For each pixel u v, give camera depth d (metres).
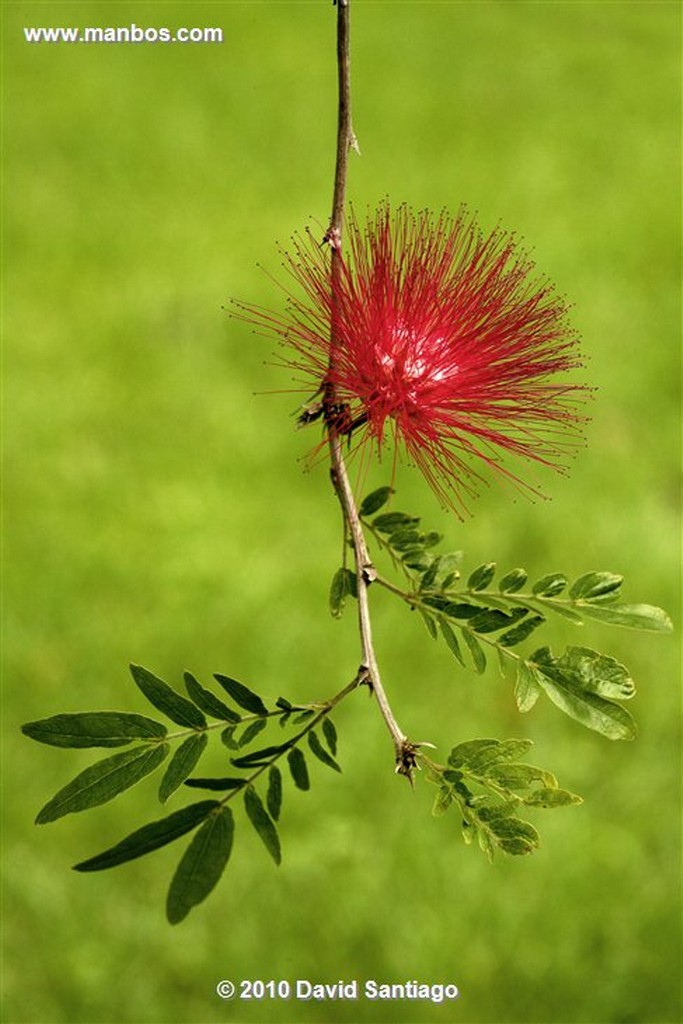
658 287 8.27
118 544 5.77
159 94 11.95
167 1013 4.01
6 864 4.36
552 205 9.80
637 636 5.13
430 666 5.01
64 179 10.04
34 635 5.30
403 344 1.68
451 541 5.76
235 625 5.32
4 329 7.64
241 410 6.82
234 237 9.10
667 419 6.77
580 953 4.09
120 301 8.05
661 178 10.41
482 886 4.23
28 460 6.36
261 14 14.51
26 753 4.70
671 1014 3.98
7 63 12.48
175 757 1.58
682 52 14.22
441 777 1.52
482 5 15.42
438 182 10.26
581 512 5.96
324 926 4.17
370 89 12.46
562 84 12.84
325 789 4.53
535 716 4.80
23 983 4.07
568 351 1.88
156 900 4.27
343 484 1.65
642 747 4.71
